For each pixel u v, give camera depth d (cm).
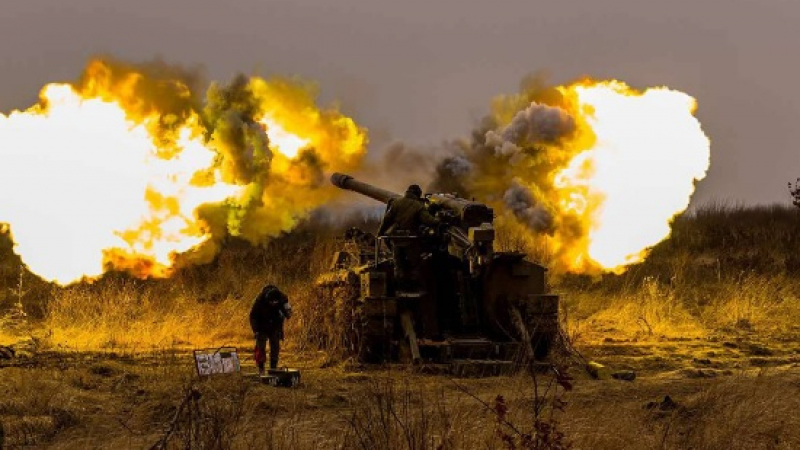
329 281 2297
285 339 2328
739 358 2086
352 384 1775
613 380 1809
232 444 1255
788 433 1338
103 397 1617
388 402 1307
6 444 1348
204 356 1695
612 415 1411
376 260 2095
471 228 1978
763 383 1543
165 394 1597
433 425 1275
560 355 2034
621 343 2327
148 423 1457
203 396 1473
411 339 1948
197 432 1210
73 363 1922
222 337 2428
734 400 1423
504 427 1330
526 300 2030
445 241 2064
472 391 1681
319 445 1295
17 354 2055
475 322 2042
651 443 1284
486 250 1953
